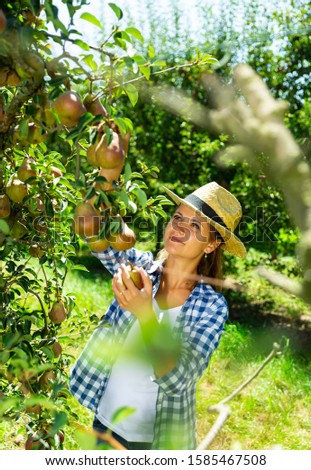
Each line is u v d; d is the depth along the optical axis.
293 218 0.24
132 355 0.42
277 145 0.25
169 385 1.42
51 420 1.71
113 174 1.45
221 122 0.27
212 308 1.82
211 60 1.36
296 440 3.23
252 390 3.66
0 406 1.00
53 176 1.72
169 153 7.05
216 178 6.01
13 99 1.37
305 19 4.18
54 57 1.31
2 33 1.17
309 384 3.41
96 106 1.36
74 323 2.10
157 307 1.86
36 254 1.95
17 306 2.03
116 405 1.82
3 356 1.46
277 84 4.66
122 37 1.28
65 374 2.11
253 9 4.47
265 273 0.26
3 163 1.71
